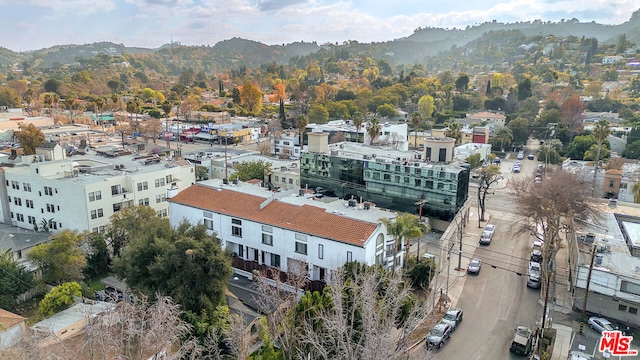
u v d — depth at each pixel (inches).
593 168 3905.0
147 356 1253.7
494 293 2076.8
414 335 1689.2
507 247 2640.3
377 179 2925.7
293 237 1862.7
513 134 5457.7
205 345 1403.8
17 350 1142.3
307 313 1421.0
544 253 2285.9
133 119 6491.1
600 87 7864.2
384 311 1312.7
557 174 2974.9
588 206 2306.8
